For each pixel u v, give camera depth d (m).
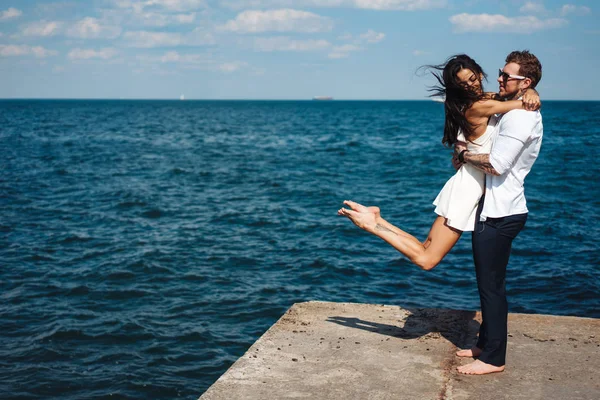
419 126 70.38
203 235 14.53
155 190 21.47
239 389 3.57
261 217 16.66
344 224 15.66
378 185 23.11
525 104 3.51
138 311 9.50
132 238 14.17
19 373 7.33
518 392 3.54
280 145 42.62
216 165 29.72
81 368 7.52
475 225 3.71
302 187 22.39
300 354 4.10
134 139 48.16
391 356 4.07
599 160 30.23
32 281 10.95
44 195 20.20
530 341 4.35
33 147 39.44
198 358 7.87
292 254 12.84
